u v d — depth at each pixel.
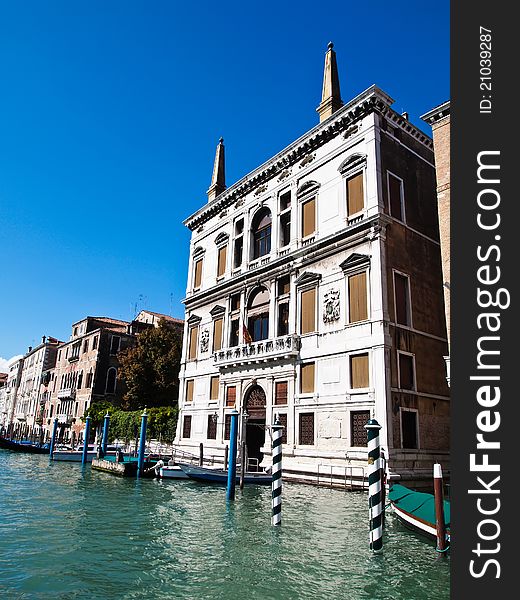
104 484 17.94
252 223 27.09
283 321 23.52
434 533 8.52
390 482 16.16
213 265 30.12
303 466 19.67
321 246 21.44
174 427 31.53
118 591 6.48
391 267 19.08
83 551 8.37
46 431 53.56
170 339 38.16
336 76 24.73
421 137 22.55
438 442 18.70
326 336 20.31
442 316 20.86
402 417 17.73
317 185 22.64
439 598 6.32
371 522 8.36
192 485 17.89
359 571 7.32
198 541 9.14
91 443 39.75
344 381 19.05
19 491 15.60
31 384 64.81
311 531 10.01
